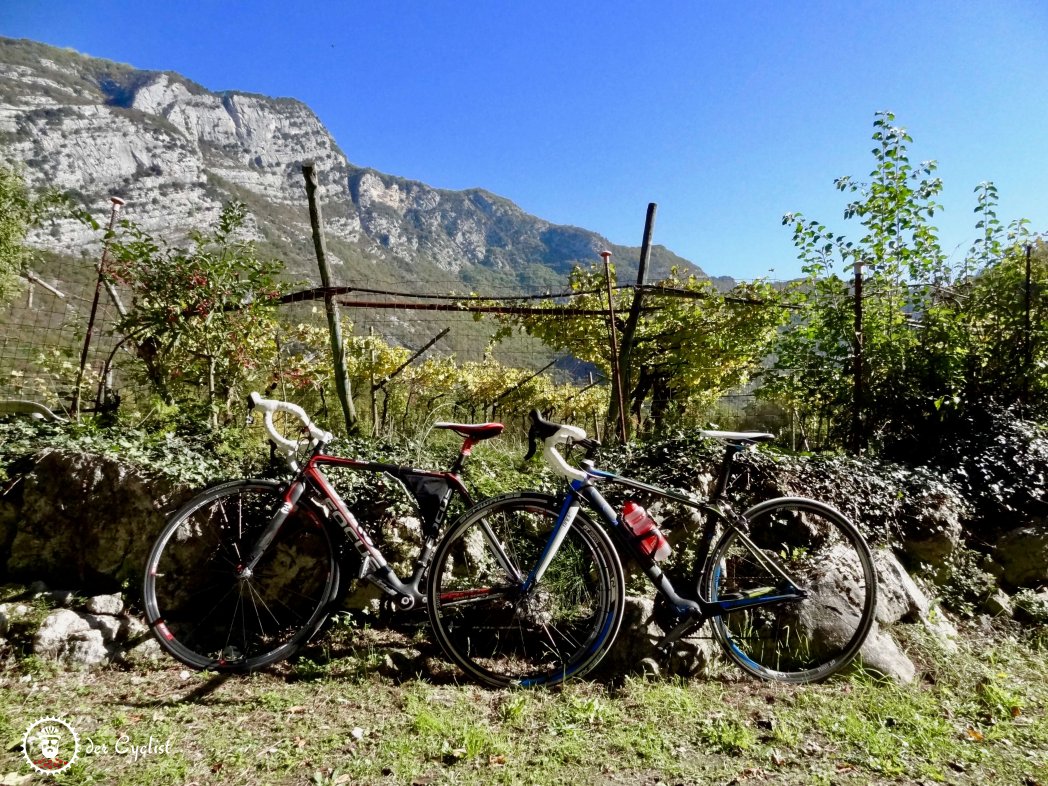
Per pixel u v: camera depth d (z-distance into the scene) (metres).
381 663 2.88
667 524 3.75
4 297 7.46
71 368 4.99
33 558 3.24
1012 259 6.25
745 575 3.23
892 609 3.41
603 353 11.34
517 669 2.96
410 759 2.17
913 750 2.32
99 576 3.19
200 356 4.81
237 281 4.84
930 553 4.21
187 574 3.16
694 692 2.76
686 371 11.23
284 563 3.25
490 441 5.03
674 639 2.90
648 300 9.40
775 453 4.43
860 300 5.48
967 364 5.95
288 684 2.74
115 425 4.36
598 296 9.80
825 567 3.35
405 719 2.45
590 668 2.84
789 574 3.24
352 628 3.19
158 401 4.29
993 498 4.93
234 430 4.04
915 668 3.05
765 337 9.43
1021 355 6.08
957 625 3.71
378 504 3.43
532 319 10.48
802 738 2.39
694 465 4.15
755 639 3.07
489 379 14.95
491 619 3.16
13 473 3.38
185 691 2.65
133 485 3.25
